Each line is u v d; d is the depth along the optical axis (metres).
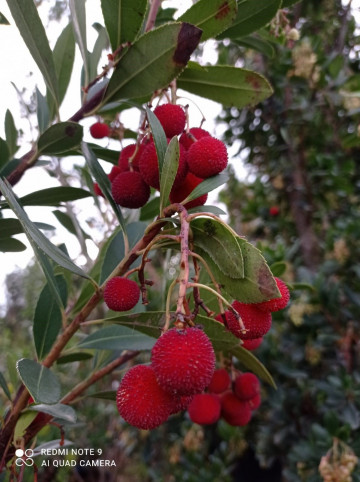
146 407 0.13
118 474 0.72
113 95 0.20
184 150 0.17
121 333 0.24
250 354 0.22
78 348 0.23
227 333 0.18
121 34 0.19
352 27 0.69
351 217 0.62
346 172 0.61
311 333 0.46
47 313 0.23
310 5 0.68
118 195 0.19
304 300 0.44
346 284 0.49
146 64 0.18
